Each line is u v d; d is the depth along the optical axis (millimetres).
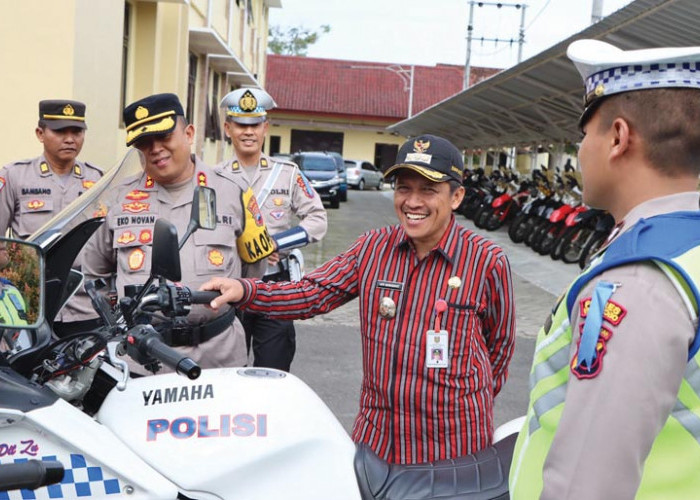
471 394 2443
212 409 1984
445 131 27453
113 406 1996
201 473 1923
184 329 2775
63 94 8047
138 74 12375
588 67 1312
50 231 2088
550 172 15719
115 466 1849
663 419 1143
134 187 2861
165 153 2771
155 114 2729
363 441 2504
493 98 17391
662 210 1249
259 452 1953
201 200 2350
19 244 1842
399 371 2428
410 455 2430
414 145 2398
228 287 2400
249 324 4039
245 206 3027
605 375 1151
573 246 12164
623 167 1288
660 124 1232
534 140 19672
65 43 8016
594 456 1136
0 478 1479
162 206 2840
